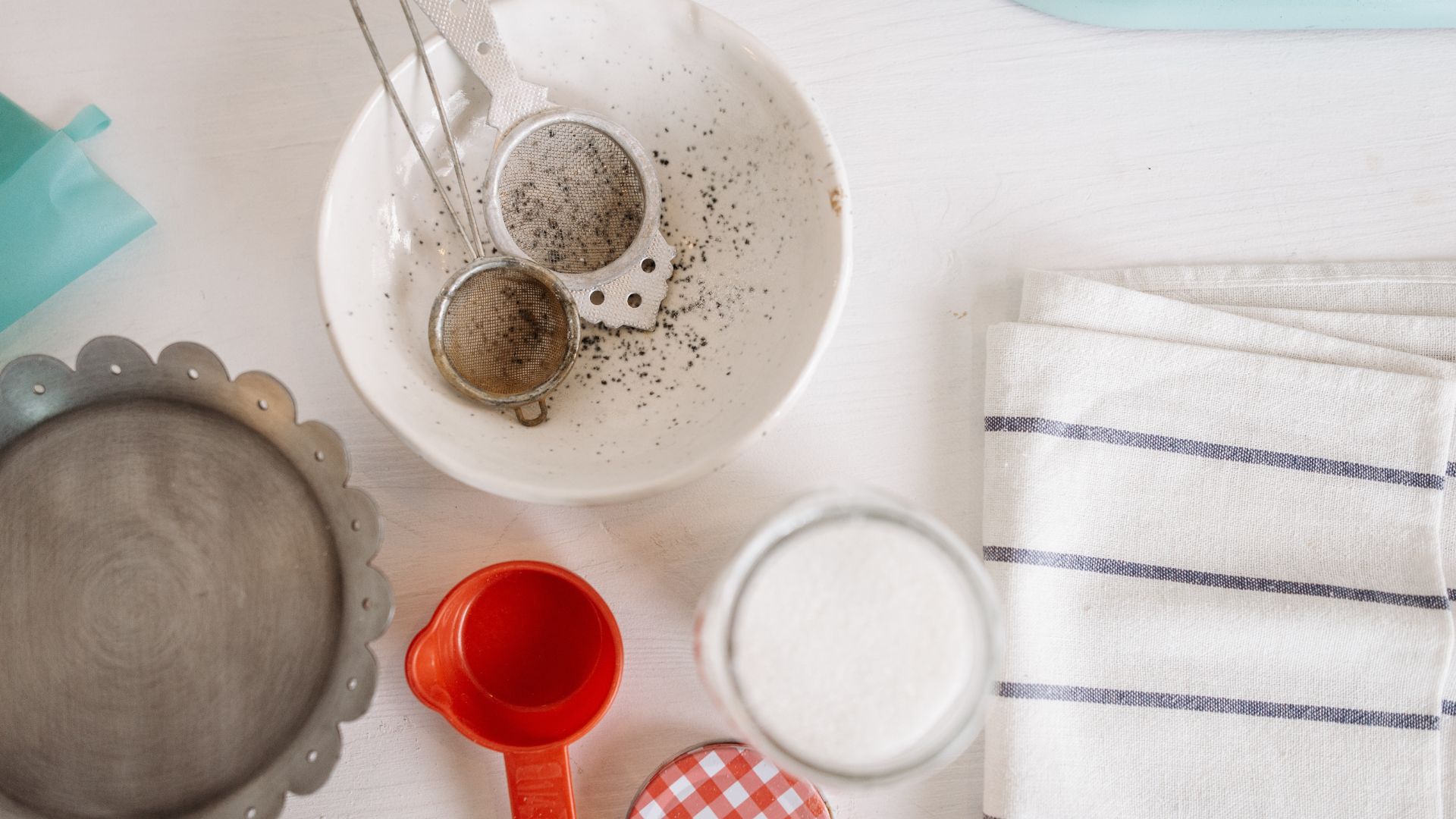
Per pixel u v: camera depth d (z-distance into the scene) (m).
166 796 0.56
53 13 0.62
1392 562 0.61
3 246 0.59
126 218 0.61
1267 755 0.60
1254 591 0.60
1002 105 0.64
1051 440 0.60
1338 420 0.61
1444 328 0.61
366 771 0.60
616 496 0.56
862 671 0.52
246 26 0.63
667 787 0.59
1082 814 0.59
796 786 0.59
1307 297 0.63
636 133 0.61
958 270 0.63
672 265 0.61
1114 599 0.60
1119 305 0.61
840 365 0.63
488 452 0.57
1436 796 0.59
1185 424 0.61
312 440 0.55
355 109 0.63
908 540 0.53
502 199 0.59
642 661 0.61
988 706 0.59
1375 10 0.63
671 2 0.58
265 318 0.62
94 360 0.56
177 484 0.57
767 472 0.62
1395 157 0.64
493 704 0.60
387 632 0.61
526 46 0.59
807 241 0.59
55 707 0.57
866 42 0.64
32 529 0.57
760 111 0.59
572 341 0.59
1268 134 0.64
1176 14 0.63
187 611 0.57
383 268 0.59
